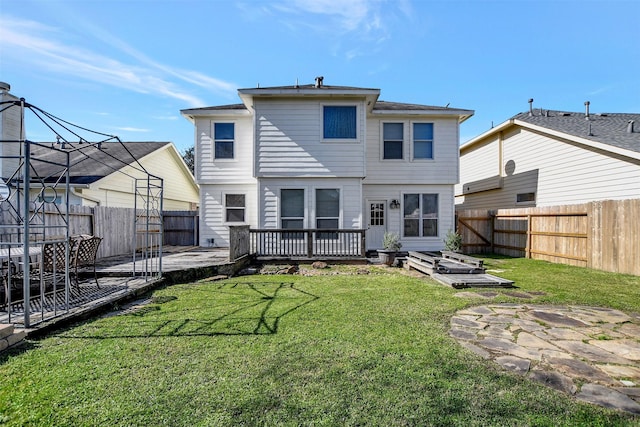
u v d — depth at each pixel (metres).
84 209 8.54
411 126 12.07
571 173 10.70
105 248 9.40
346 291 5.89
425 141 12.13
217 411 2.24
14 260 5.56
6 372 2.77
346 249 10.37
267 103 10.56
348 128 10.61
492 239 12.72
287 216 10.61
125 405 2.31
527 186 12.74
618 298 5.43
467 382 2.65
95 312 4.42
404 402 2.36
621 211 7.78
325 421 2.14
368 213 12.15
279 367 2.87
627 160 8.91
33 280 5.23
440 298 5.38
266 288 6.16
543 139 11.91
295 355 3.11
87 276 6.63
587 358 3.15
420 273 8.03
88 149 14.71
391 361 3.01
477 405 2.34
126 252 10.43
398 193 12.12
